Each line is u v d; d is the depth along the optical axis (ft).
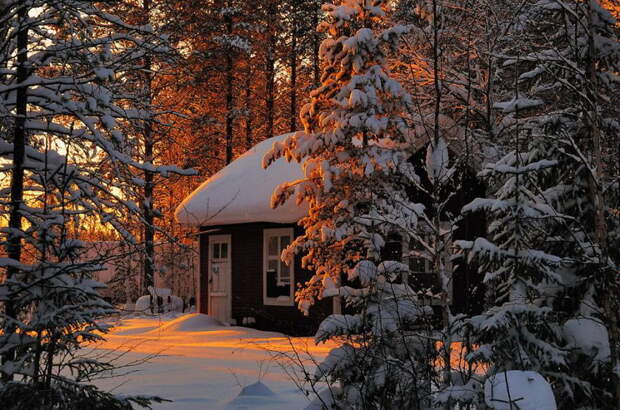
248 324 82.28
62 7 27.84
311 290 51.06
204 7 108.27
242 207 79.66
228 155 127.34
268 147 93.97
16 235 25.13
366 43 48.67
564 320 28.02
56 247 24.29
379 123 47.52
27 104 29.35
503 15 54.75
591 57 27.32
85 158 30.07
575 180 28.94
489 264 26.58
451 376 25.45
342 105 49.60
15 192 27.68
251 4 128.98
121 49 31.09
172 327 82.58
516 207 26.30
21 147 27.89
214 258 89.10
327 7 51.29
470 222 67.97
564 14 28.40
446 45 54.70
